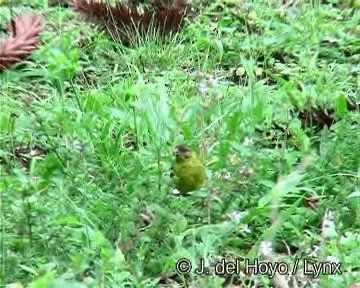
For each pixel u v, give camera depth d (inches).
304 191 311.7
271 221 289.6
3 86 398.0
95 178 308.3
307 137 345.4
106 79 413.7
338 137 333.4
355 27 484.1
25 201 281.6
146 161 319.6
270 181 309.6
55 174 308.3
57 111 350.9
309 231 289.7
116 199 294.4
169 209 286.4
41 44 437.7
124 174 307.3
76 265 253.1
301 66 434.6
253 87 382.6
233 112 355.6
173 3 476.1
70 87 403.2
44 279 237.5
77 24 470.3
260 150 327.9
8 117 361.7
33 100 387.2
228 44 456.8
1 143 344.5
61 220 272.5
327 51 454.3
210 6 507.5
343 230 287.4
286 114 354.0
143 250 267.9
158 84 385.7
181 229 275.1
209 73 427.2
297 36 462.9
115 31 458.6
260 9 501.7
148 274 269.7
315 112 364.2
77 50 422.3
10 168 327.3
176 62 436.8
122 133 344.5
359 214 292.8
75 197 295.7
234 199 298.5
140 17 458.6
